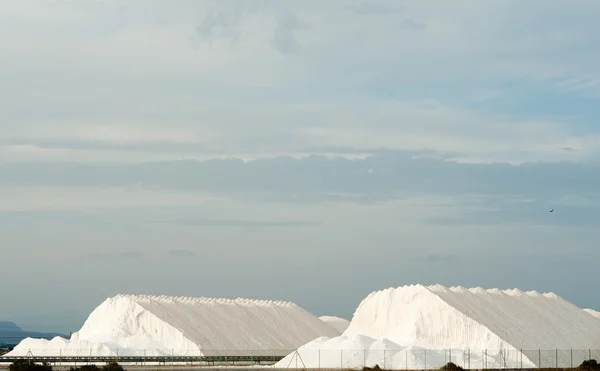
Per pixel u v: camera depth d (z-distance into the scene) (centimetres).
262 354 16888
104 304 17925
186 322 17362
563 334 15750
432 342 15312
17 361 12456
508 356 13925
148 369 12444
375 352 12600
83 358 14600
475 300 16338
